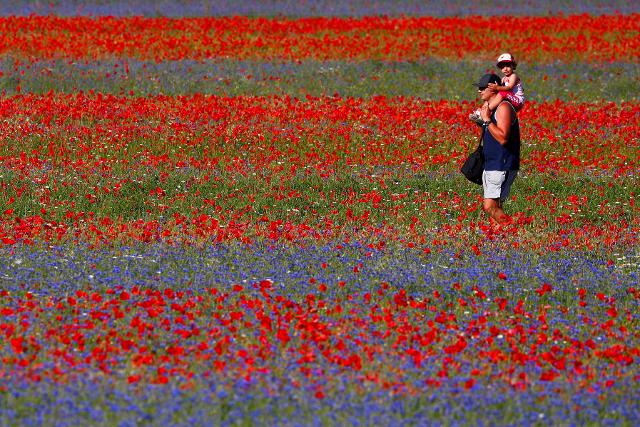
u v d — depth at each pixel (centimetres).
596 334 3238
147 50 10294
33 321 3084
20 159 6009
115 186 5450
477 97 8981
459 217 4972
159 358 2806
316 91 8969
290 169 6038
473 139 7112
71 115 7225
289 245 4319
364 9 13775
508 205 5306
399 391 2573
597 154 6744
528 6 14188
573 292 3750
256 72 9544
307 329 2997
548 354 2811
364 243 4397
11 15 12194
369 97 8812
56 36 10800
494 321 3350
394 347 2964
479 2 14488
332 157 6444
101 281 3650
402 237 4534
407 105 8306
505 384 2686
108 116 7369
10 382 2523
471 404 2509
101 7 13312
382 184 5747
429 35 11481
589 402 2559
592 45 11000
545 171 6241
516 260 4184
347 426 2339
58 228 4388
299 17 12875
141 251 4147
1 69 9019
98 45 10338
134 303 3341
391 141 6981
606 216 5184
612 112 8269
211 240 4369
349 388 2588
